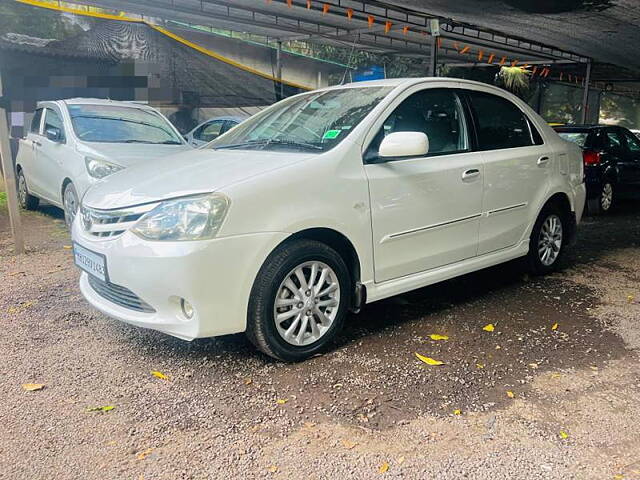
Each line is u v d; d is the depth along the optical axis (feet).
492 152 14.67
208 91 38.96
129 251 10.27
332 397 9.95
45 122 25.58
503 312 14.20
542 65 46.65
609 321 13.58
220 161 11.97
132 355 11.59
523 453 8.39
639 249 21.16
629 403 9.80
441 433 8.89
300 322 11.20
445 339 12.47
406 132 11.78
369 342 12.28
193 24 32.55
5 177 19.01
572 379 10.66
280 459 8.25
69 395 9.98
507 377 10.72
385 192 12.04
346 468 8.06
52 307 14.23
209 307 10.03
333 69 45.85
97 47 34.71
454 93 14.28
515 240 15.70
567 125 30.86
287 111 14.51
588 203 28.94
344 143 11.82
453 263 13.94
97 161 20.48
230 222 10.03
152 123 25.02
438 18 28.22
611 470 8.01
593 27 28.50
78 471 7.95
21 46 32.27
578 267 18.51
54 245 20.95
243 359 11.42
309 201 10.91
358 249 11.73
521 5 24.44
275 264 10.57
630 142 31.14
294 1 25.66
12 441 8.62
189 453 8.37
